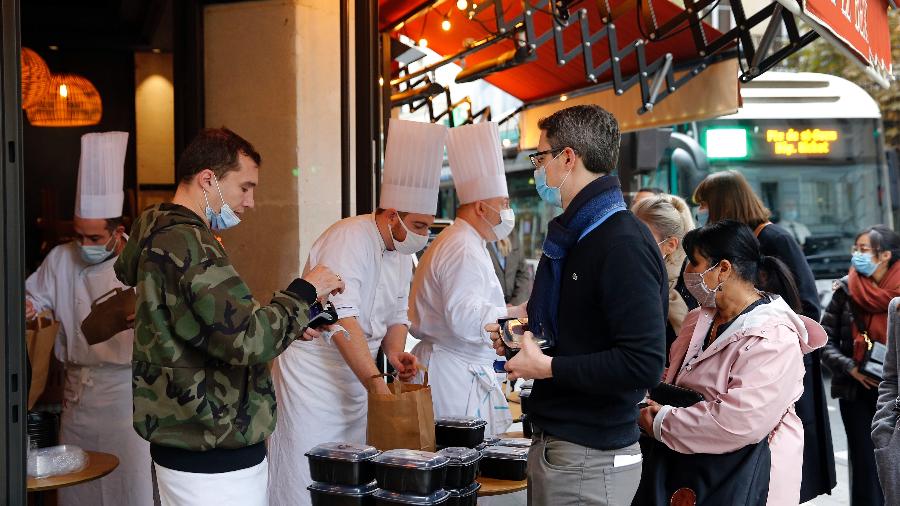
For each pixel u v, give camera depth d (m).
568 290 2.75
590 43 5.76
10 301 2.93
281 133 5.32
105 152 4.51
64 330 4.65
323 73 5.43
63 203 9.91
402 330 4.21
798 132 11.40
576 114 2.80
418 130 3.87
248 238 5.40
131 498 4.57
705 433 3.07
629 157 10.20
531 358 2.70
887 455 3.81
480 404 4.31
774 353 3.09
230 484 2.85
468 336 4.16
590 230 2.73
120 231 4.61
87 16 9.37
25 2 9.15
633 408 2.80
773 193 11.35
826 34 3.87
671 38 6.39
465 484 3.14
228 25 5.39
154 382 2.78
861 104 11.53
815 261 11.38
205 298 2.71
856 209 11.41
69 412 4.56
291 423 3.90
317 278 3.03
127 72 10.12
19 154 2.95
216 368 2.83
